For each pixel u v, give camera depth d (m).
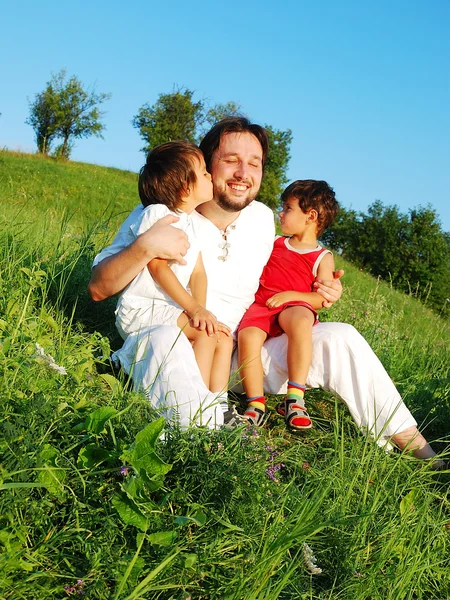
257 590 1.88
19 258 3.91
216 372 3.08
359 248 41.41
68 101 48.62
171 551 1.86
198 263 3.20
